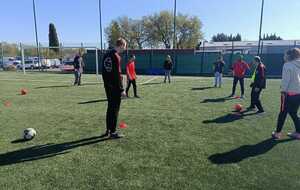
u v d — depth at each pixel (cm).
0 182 498
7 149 650
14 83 2158
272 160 587
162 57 3853
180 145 675
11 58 4716
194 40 6581
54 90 1719
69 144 684
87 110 1084
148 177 513
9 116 977
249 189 471
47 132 782
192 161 581
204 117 966
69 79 2531
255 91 1051
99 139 721
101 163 574
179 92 1661
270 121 913
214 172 532
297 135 727
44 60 4588
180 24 6469
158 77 2992
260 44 3522
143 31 6731
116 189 473
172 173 529
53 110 1084
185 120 920
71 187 480
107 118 725
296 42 4206
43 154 622
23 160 590
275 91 1767
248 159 592
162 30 6575
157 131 789
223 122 896
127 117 962
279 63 3459
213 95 1538
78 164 570
